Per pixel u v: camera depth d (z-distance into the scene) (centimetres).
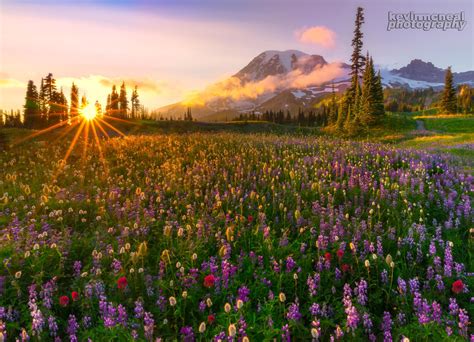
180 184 1241
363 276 565
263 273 561
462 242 683
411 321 459
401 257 622
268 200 1011
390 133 5850
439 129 7025
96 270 550
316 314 468
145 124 9144
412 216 818
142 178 1432
